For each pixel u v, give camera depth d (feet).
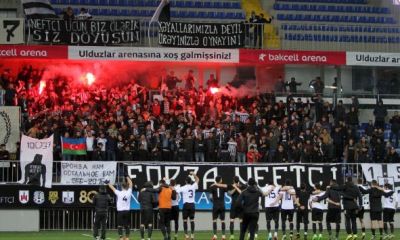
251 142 120.06
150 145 117.60
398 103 145.69
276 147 120.47
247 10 157.17
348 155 121.80
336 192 95.66
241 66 148.15
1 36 123.75
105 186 92.89
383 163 120.06
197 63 143.23
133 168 112.06
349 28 154.40
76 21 126.52
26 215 110.01
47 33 125.39
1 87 126.82
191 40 129.80
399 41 154.92
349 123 131.64
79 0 152.66
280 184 115.24
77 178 111.04
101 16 150.92
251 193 79.87
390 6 161.89
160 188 91.81
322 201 103.04
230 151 119.55
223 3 157.58
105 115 124.06
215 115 128.98
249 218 79.66
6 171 110.32
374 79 152.66
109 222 112.47
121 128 118.11
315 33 152.46
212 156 118.73
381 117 134.82
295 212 110.42
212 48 130.31
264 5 159.22
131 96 128.47
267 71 148.87
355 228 94.94
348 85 152.15
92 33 127.13
